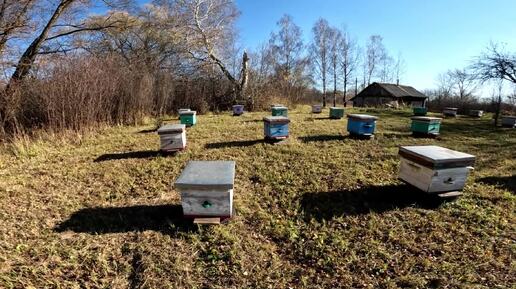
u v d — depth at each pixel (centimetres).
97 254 331
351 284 298
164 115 1576
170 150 688
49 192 495
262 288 294
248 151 718
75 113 918
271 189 512
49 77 946
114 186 519
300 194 489
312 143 805
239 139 850
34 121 910
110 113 1117
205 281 303
